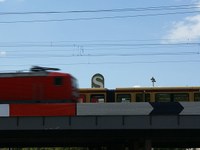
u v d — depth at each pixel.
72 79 34.38
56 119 31.91
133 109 31.50
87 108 31.69
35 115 31.75
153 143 47.97
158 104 31.36
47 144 47.59
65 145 49.19
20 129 32.03
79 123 31.78
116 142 43.53
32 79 33.91
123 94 39.28
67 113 31.67
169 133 35.38
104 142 43.88
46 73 33.94
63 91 33.53
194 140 40.12
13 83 34.06
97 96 39.69
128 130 33.66
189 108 31.08
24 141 41.84
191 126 31.00
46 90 33.66
